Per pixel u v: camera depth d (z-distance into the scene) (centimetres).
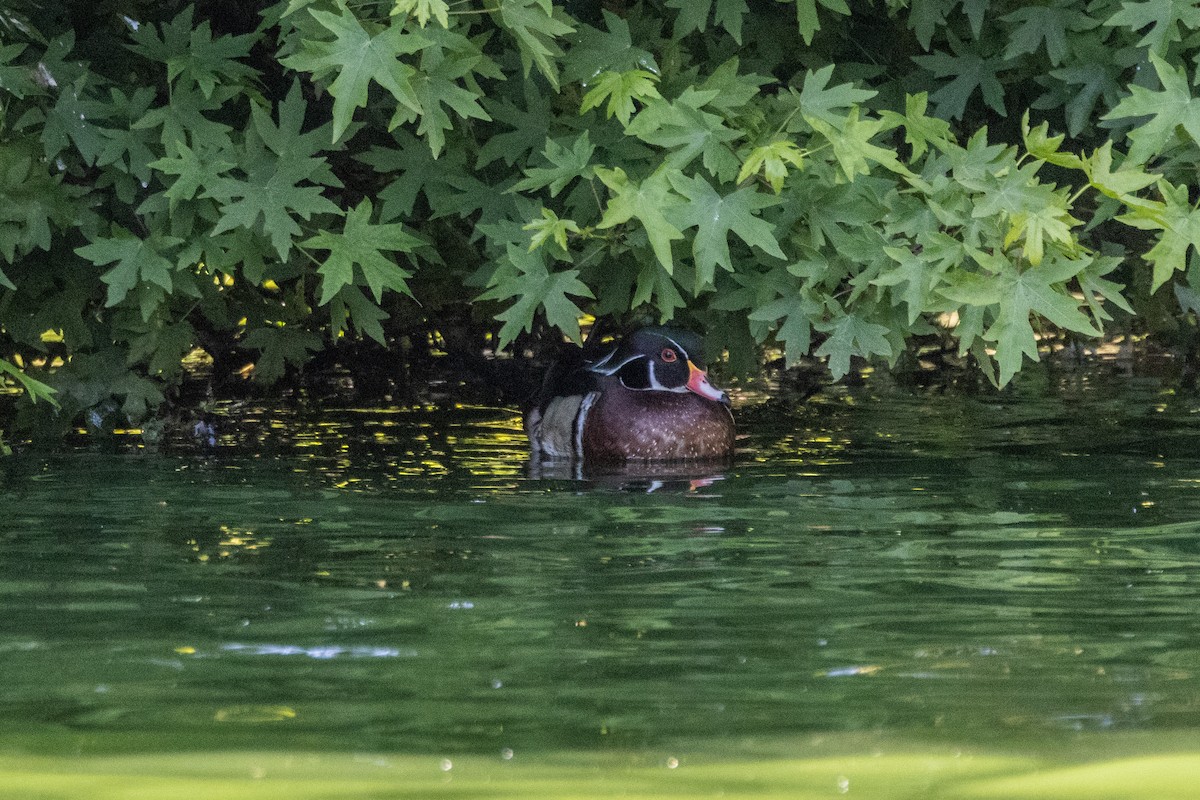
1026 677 604
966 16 1188
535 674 611
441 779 475
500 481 1150
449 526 952
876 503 1036
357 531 934
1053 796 450
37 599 748
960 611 722
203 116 1147
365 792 460
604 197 1095
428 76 945
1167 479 1115
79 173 1185
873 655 641
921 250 1081
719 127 991
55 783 469
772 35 1181
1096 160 952
